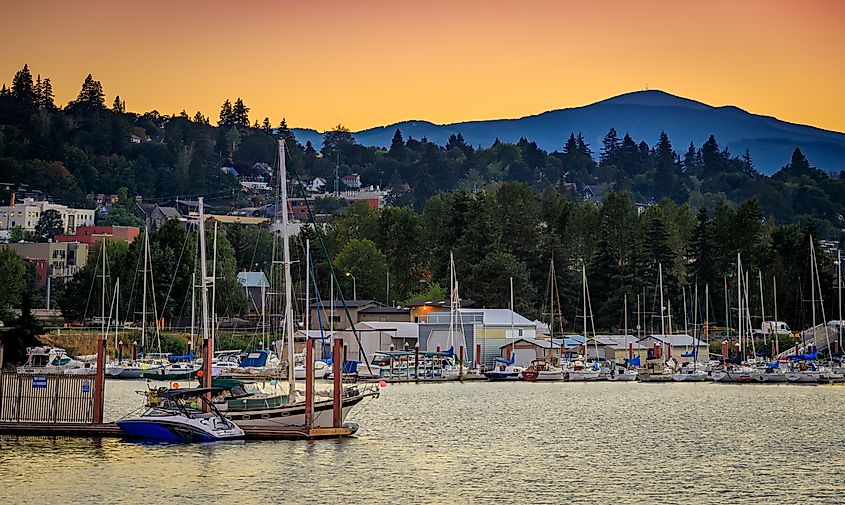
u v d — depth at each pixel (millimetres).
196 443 84250
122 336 179500
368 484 71688
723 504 67375
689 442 94500
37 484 69625
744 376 173625
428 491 70125
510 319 193125
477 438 95250
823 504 67562
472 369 176750
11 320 165375
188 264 197875
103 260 188125
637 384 171250
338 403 89250
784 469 79812
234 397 90062
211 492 68312
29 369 148250
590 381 175750
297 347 185500
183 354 178000
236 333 199375
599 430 102875
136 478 71562
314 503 66188
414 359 176625
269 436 87062
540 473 77188
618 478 75688
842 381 173000
